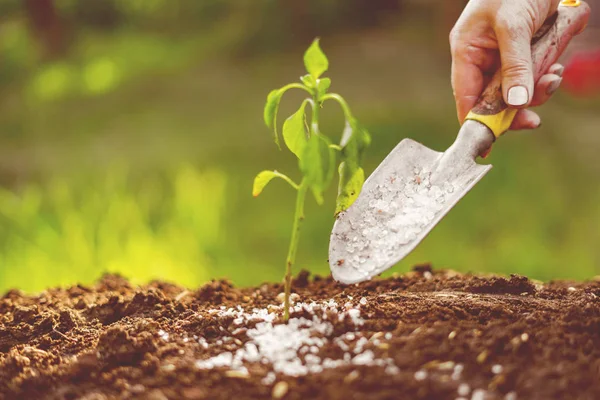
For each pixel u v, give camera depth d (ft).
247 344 2.49
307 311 2.58
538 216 6.94
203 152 9.48
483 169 2.73
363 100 10.89
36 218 6.11
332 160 2.35
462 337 2.43
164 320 2.71
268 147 9.48
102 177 8.66
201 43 15.61
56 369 2.46
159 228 6.23
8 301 3.04
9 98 13.94
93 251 5.40
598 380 2.28
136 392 2.34
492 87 2.84
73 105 12.87
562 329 2.46
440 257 6.06
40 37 15.61
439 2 12.81
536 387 2.27
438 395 2.26
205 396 2.30
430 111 10.27
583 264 5.96
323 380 2.31
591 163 8.27
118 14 18.04
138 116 11.77
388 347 2.41
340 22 14.44
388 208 2.68
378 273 2.56
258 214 7.13
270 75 13.08
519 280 2.87
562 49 2.97
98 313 2.82
